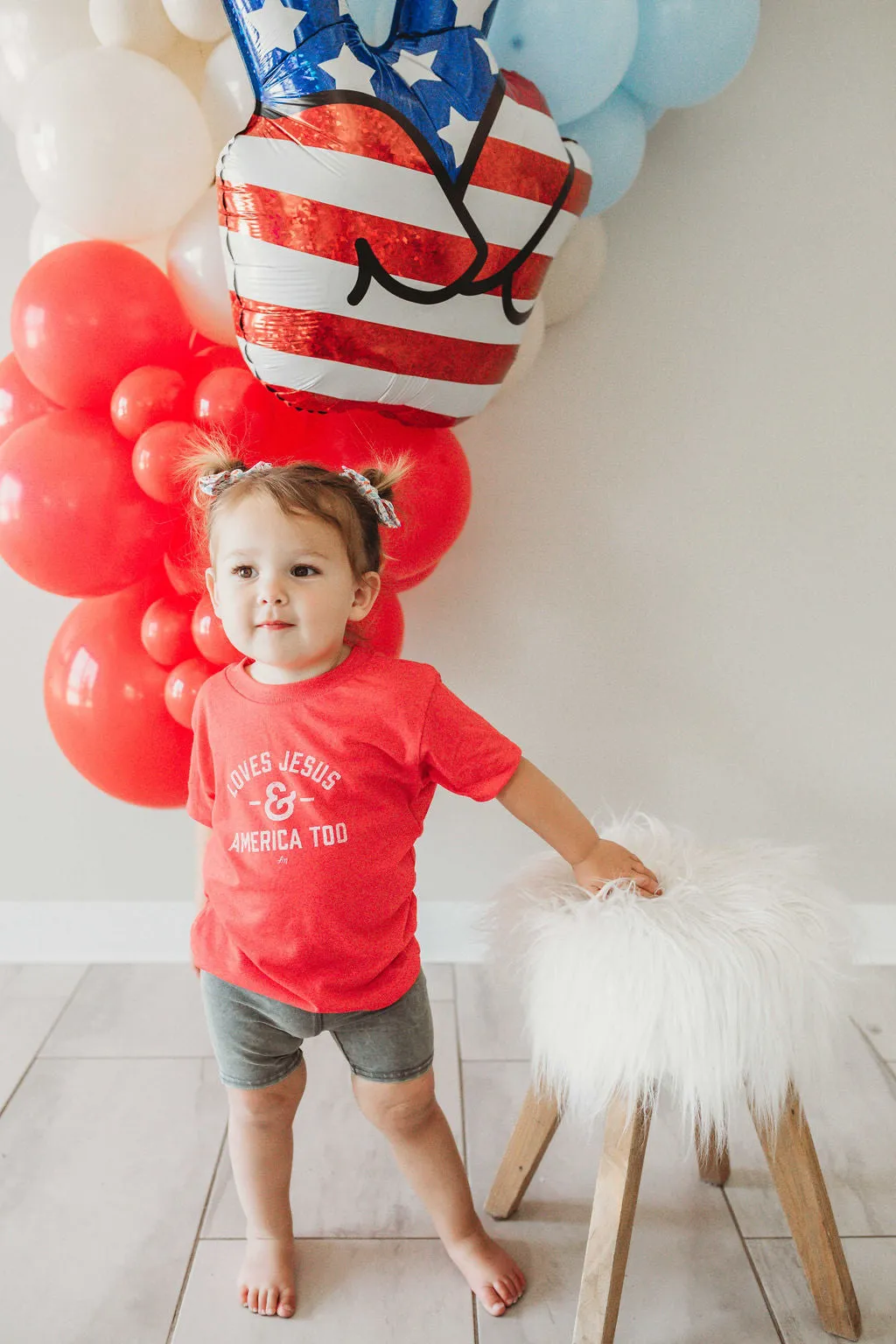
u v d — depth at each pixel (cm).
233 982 110
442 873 179
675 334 157
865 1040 157
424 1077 115
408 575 133
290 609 102
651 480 163
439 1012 166
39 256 133
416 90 102
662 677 171
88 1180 131
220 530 104
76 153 111
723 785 177
